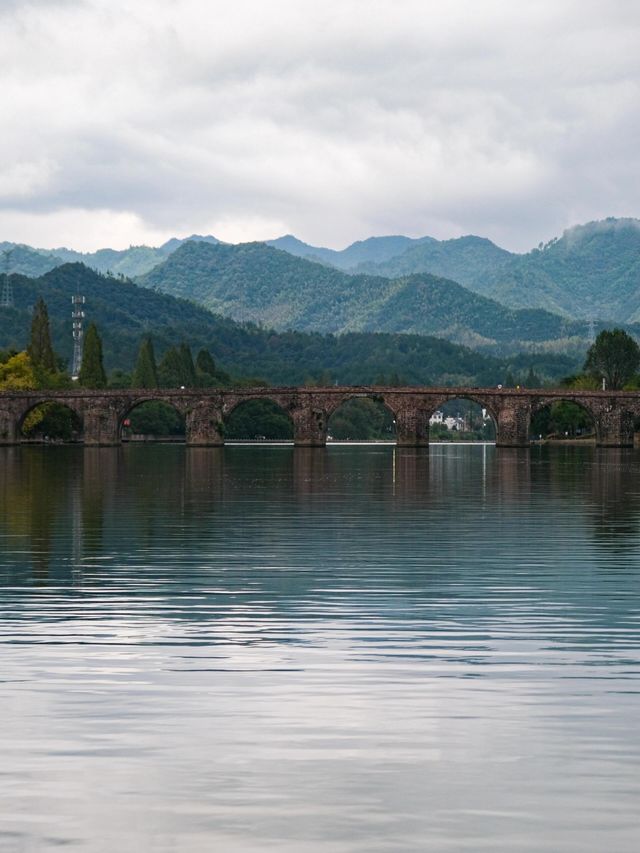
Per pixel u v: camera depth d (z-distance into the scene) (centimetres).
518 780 2448
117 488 11381
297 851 2091
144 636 3881
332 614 4303
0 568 5491
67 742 2694
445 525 7675
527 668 3428
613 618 4231
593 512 8719
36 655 3584
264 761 2564
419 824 2212
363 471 15400
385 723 2850
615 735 2759
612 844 2119
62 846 2106
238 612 4338
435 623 4128
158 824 2211
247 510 8788
